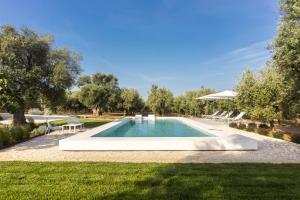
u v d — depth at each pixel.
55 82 17.83
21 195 4.99
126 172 6.45
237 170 6.61
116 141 10.08
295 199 4.73
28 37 17.88
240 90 19.48
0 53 16.38
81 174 6.30
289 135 12.96
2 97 9.12
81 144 10.04
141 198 4.80
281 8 8.23
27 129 14.01
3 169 6.79
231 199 4.73
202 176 6.08
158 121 26.97
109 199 4.79
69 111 45.94
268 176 6.09
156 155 9.11
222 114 28.09
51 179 5.92
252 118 23.62
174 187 5.34
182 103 40.69
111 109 41.84
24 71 16.77
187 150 10.05
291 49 7.72
